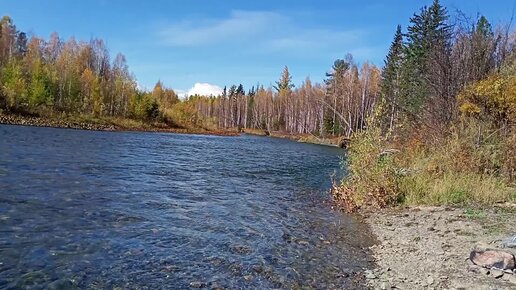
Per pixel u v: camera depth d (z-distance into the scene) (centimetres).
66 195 1164
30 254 693
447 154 1433
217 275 666
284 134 8931
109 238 816
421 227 1004
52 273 625
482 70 1798
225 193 1462
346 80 7562
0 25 7800
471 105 1557
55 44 9219
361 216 1195
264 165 2580
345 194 1383
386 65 5534
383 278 682
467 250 796
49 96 6003
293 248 846
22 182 1284
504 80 1563
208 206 1212
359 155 1420
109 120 6612
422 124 1878
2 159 1738
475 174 1346
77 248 742
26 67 6806
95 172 1653
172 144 3950
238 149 3981
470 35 1870
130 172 1762
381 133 1481
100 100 6812
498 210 1107
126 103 7388
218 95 15000
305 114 9150
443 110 1783
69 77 6819
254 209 1220
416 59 4153
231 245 838
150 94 8250
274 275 682
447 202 1225
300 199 1449
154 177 1688
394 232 990
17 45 8950
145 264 693
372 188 1316
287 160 3031
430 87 1972
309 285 645
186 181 1662
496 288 605
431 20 4141
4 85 5588
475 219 1025
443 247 828
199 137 6197
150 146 3397
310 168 2520
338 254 819
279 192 1575
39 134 3422
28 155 1952
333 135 7206
